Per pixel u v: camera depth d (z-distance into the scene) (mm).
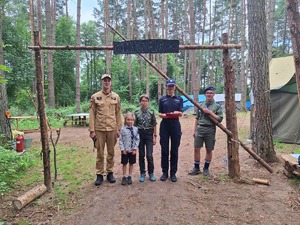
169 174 5141
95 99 4543
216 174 5133
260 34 5871
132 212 3562
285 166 4930
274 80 8531
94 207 3730
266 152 5844
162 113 4641
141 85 25984
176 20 33188
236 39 29203
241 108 18906
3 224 2768
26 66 15906
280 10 25469
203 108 4883
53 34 21547
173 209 3625
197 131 5047
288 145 7773
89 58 33062
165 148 4738
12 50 15164
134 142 4625
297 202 3809
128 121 4582
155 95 25594
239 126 11703
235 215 3447
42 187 4203
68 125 13703
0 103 6543
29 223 3314
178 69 28781
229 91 4734
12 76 15344
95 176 5109
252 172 5211
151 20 17906
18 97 16453
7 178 4812
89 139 9406
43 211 3648
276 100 8297
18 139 6477
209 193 4172
